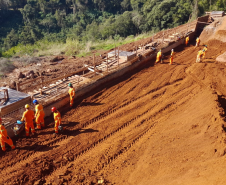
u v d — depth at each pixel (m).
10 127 10.48
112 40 33.59
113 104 14.10
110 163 9.64
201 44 28.47
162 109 13.94
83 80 15.47
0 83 16.75
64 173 8.84
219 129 10.48
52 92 13.56
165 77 18.33
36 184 8.28
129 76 18.16
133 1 76.12
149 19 51.28
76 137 11.05
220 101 14.28
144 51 21.88
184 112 13.52
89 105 13.80
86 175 8.88
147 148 10.57
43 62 22.55
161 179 8.54
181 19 47.62
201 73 19.16
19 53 27.66
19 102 10.73
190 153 9.73
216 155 9.07
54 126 11.68
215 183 7.32
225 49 26.12
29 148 10.05
